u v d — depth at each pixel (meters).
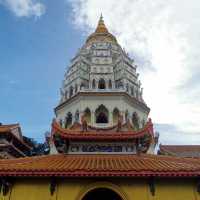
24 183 16.38
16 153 52.03
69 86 63.84
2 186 16.28
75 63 66.31
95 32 75.19
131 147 21.55
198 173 15.50
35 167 16.23
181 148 57.00
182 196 16.03
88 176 15.57
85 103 56.62
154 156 20.98
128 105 58.12
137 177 15.97
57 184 16.25
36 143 67.12
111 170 15.50
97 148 21.42
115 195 21.25
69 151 21.25
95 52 67.06
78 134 21.45
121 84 62.06
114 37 75.00
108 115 55.62
